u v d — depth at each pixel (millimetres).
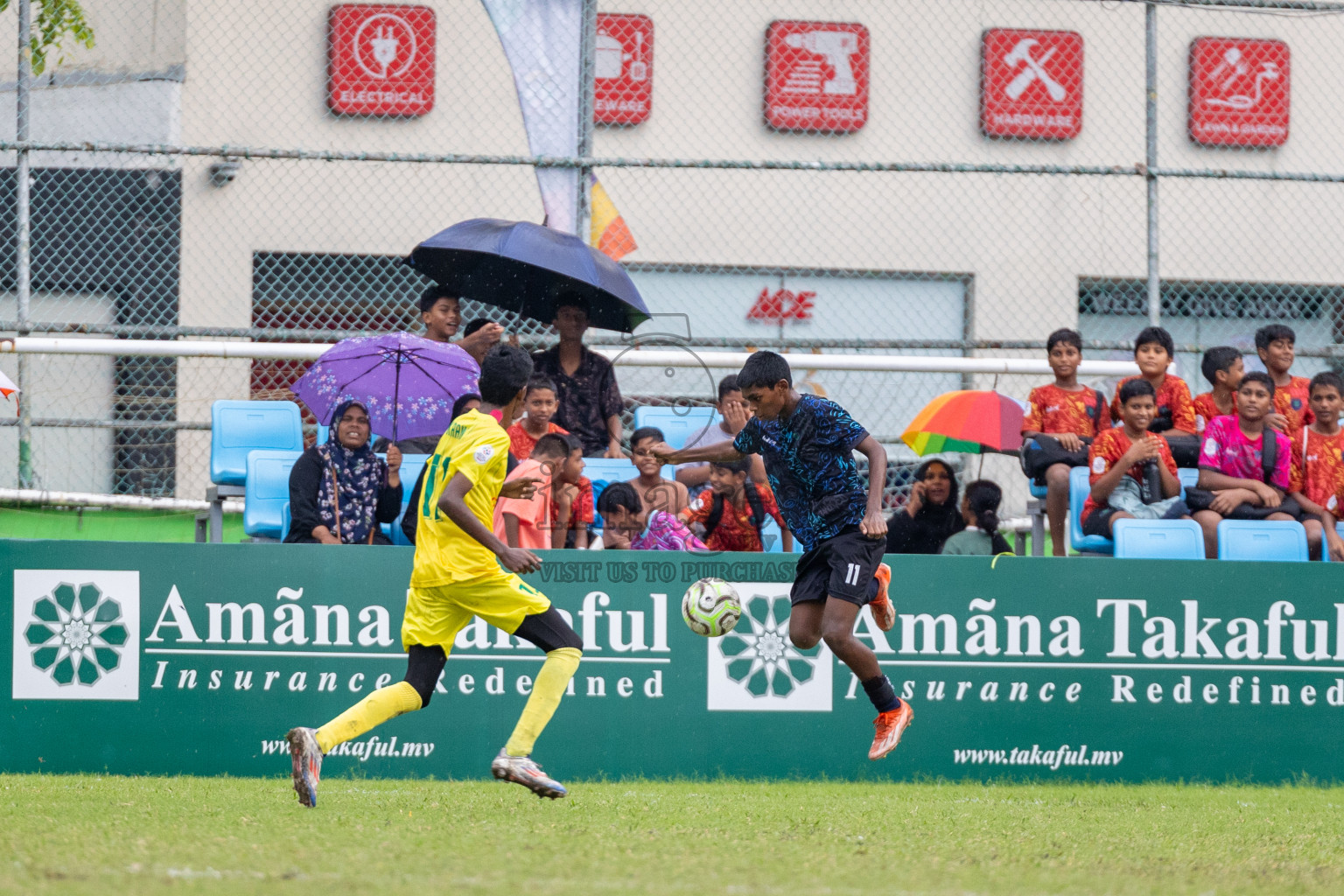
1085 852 15961
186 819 17016
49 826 16125
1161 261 42469
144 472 32906
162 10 37594
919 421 28750
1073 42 41906
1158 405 29828
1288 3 33125
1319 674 25375
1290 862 15703
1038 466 28766
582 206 31109
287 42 38438
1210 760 25062
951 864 14703
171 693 23812
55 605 23719
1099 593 25109
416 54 39156
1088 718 24969
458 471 17781
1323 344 42562
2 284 35562
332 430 26344
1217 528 27047
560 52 31047
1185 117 42094
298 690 24016
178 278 37562
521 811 18719
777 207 41500
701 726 24484
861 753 24656
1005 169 31766
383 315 39188
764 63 41031
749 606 24609
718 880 13219
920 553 27906
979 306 41875
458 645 24281
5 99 36375
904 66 41562
